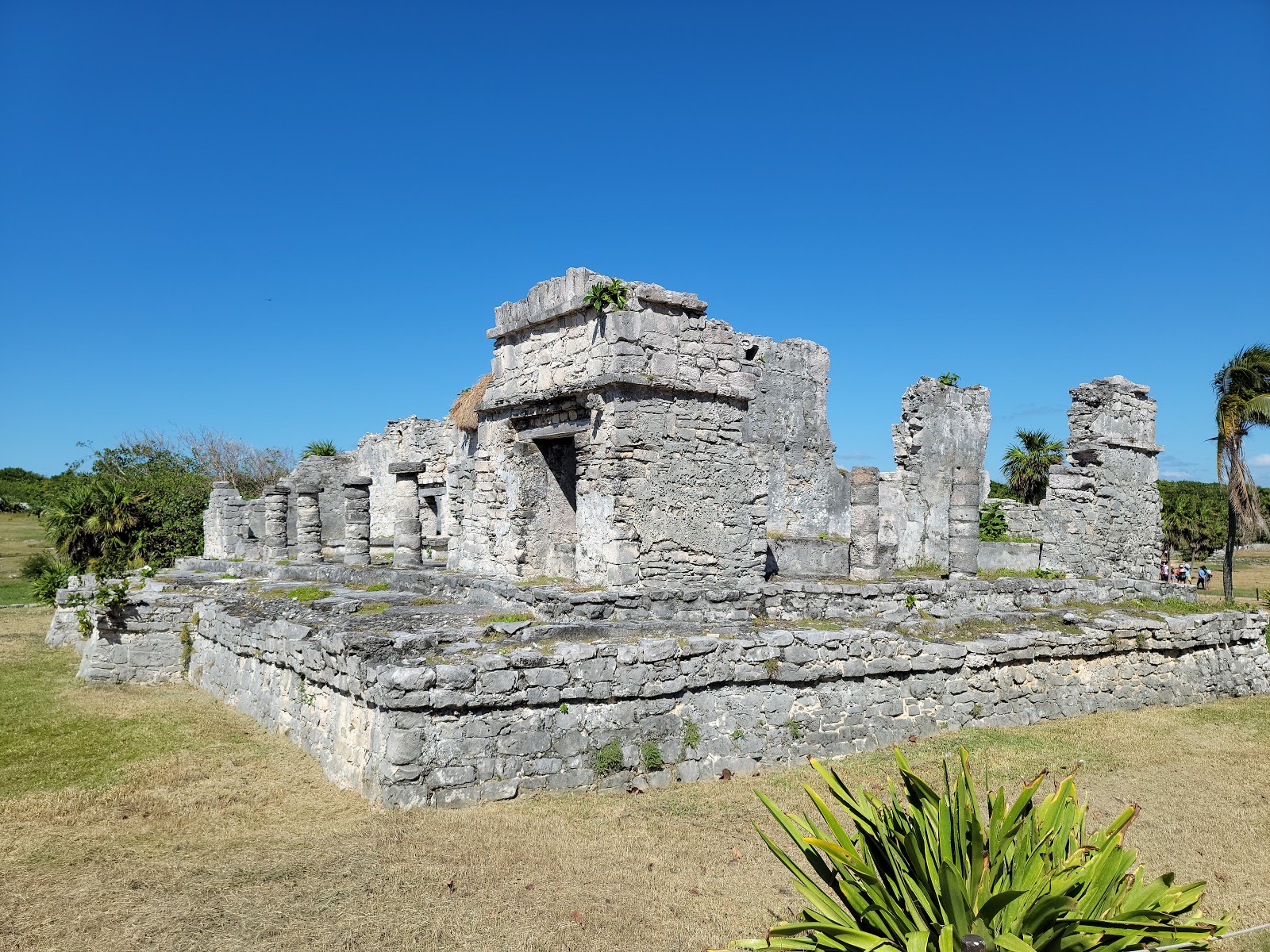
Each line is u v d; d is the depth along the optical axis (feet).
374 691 24.67
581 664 26.30
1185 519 152.05
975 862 13.48
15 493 231.30
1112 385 62.69
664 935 17.20
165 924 17.11
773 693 29.71
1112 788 27.17
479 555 48.06
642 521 36.86
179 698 39.86
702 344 38.96
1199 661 41.65
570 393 38.88
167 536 91.15
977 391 79.97
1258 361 69.92
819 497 75.10
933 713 33.17
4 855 20.76
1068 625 38.81
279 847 21.20
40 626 69.21
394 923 17.31
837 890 14.62
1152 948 12.87
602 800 25.16
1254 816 24.63
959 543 54.44
